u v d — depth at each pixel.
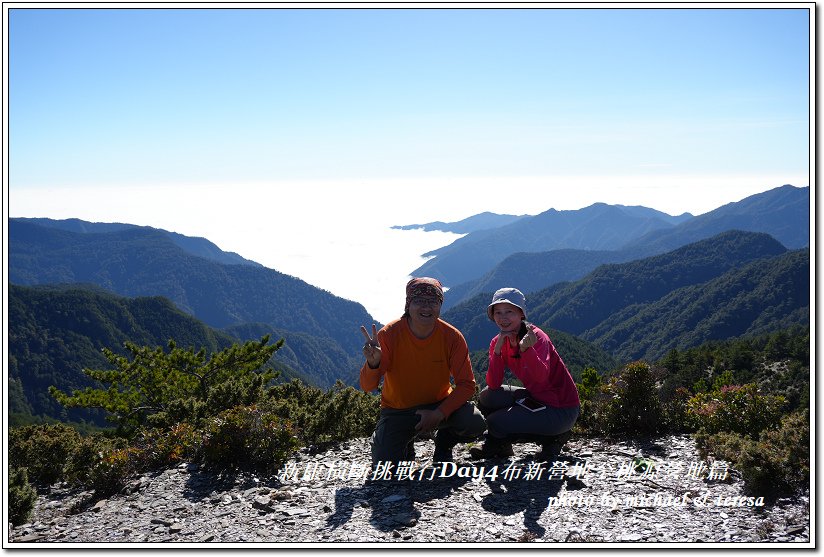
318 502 5.24
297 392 10.85
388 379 5.76
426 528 4.47
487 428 6.12
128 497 5.85
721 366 66.38
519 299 5.87
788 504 4.64
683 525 4.35
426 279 5.57
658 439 6.93
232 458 6.52
